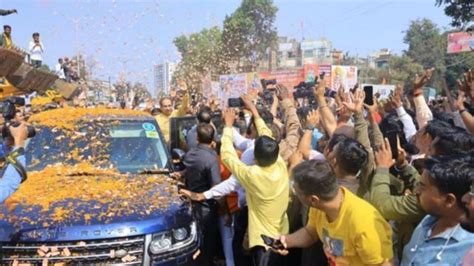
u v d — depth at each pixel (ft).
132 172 15.52
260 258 12.42
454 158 7.27
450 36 83.05
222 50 133.39
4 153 12.17
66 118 17.20
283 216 12.55
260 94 27.02
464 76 13.98
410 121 16.08
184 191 14.05
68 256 11.11
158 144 16.88
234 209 15.37
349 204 8.68
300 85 31.45
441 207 7.11
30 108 24.21
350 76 79.92
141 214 12.15
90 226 11.44
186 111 28.09
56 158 15.61
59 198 12.76
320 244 10.86
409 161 12.20
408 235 9.82
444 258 7.07
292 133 16.53
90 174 14.80
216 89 66.13
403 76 206.39
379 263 8.45
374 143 12.09
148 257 11.63
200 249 13.03
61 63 45.44
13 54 28.89
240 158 16.17
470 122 13.25
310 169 8.75
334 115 17.21
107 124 17.01
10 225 11.45
